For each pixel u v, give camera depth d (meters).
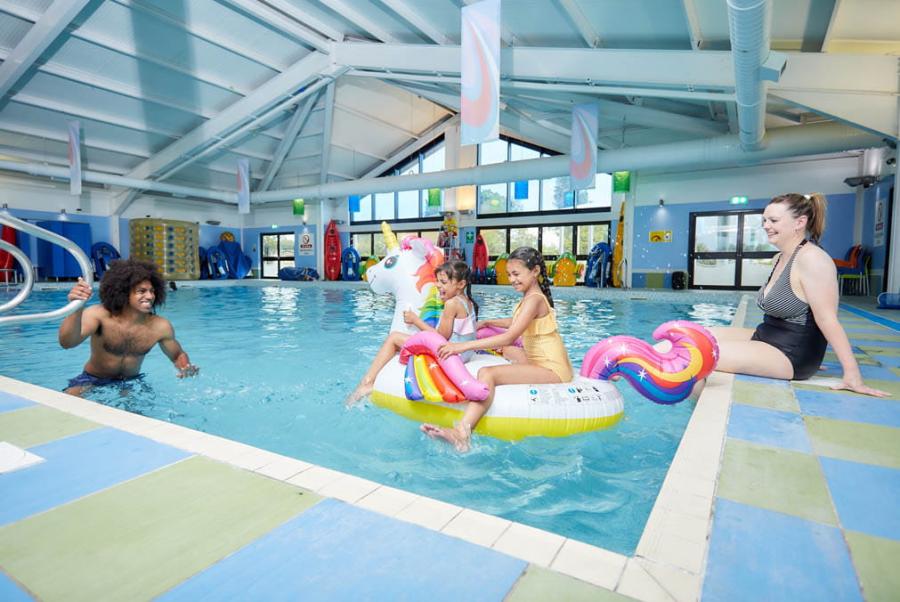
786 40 7.56
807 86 7.40
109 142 14.53
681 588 1.07
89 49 10.91
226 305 10.10
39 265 15.86
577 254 16.34
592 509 1.79
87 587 1.06
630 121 11.59
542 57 8.68
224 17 10.60
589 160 10.57
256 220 22.02
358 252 19.94
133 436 1.94
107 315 3.27
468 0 8.53
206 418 2.84
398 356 3.11
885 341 4.46
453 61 9.91
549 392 2.58
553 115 12.42
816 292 2.77
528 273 2.70
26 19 9.70
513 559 1.17
